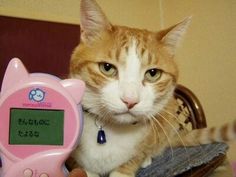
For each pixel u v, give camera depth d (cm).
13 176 14
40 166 14
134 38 21
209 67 39
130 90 18
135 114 19
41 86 14
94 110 20
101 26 21
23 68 14
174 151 25
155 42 21
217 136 26
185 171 19
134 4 40
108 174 22
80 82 14
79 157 21
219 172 24
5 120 14
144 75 20
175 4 41
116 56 20
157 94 21
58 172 14
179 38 23
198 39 39
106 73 20
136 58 20
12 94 14
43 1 33
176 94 28
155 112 21
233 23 37
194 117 27
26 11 31
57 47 32
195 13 39
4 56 30
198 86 40
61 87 14
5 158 14
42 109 14
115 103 19
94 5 20
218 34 38
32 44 31
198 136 26
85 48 21
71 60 22
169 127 25
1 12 30
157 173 21
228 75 38
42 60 31
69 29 33
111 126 21
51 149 14
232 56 37
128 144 21
